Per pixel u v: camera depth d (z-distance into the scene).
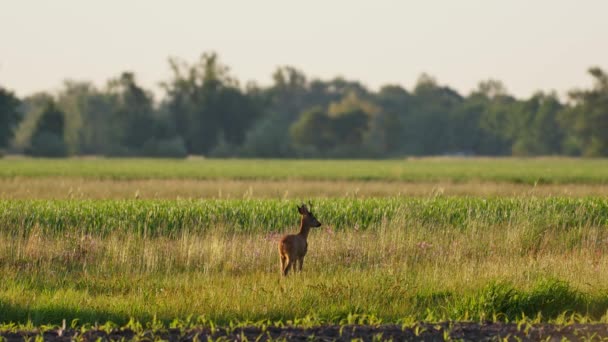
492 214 100.25
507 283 59.12
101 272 69.75
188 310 54.69
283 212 101.88
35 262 71.81
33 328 48.47
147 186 182.00
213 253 73.94
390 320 54.56
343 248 77.25
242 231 91.62
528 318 52.88
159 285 64.00
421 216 98.75
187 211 98.81
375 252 76.50
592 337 45.31
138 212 98.44
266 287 60.81
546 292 57.00
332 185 191.12
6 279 64.81
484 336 45.81
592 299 58.16
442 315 55.84
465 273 64.19
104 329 46.75
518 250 80.19
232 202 113.69
